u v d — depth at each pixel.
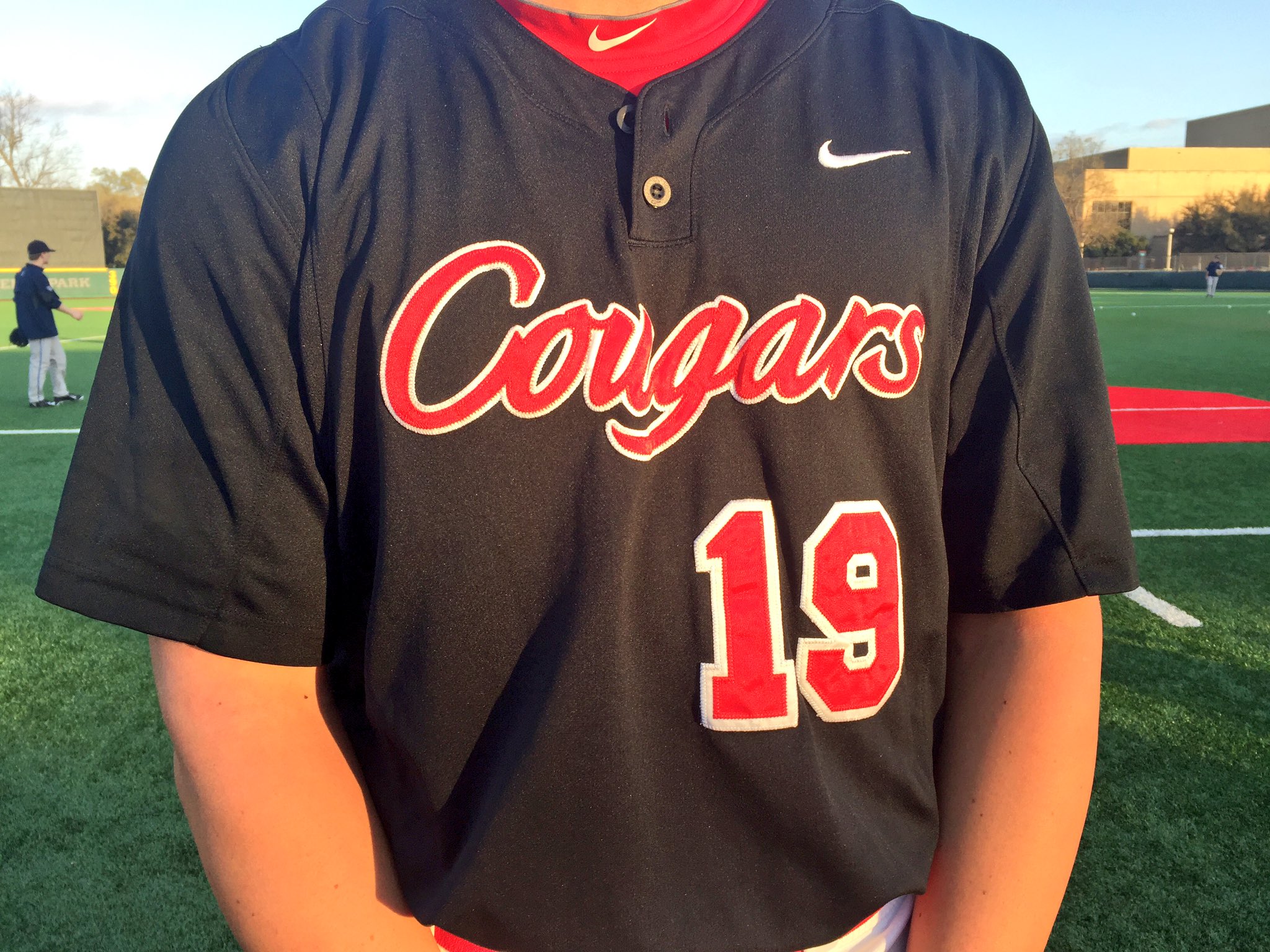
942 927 0.65
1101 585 0.63
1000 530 0.63
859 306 0.57
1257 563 4.27
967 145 0.63
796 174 0.58
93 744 2.84
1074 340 0.64
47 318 8.60
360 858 0.61
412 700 0.58
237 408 0.57
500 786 0.57
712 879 0.60
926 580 0.62
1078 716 0.64
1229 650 3.38
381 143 0.56
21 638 3.54
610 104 0.57
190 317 0.56
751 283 0.56
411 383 0.54
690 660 0.58
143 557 0.58
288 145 0.57
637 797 0.57
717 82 0.59
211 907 2.19
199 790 0.59
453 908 0.60
